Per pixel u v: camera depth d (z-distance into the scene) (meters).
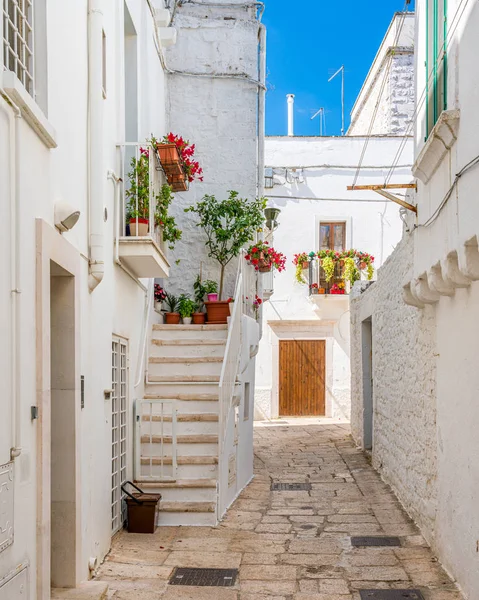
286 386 17.42
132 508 6.57
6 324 3.34
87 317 5.24
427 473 6.38
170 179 8.30
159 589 5.02
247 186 10.58
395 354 8.45
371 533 6.64
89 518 5.20
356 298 12.65
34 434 3.73
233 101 10.66
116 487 6.46
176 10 10.70
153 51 9.26
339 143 17.31
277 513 7.50
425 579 5.28
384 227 17.23
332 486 8.96
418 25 6.20
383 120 17.86
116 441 6.51
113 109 6.43
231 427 7.90
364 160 17.28
